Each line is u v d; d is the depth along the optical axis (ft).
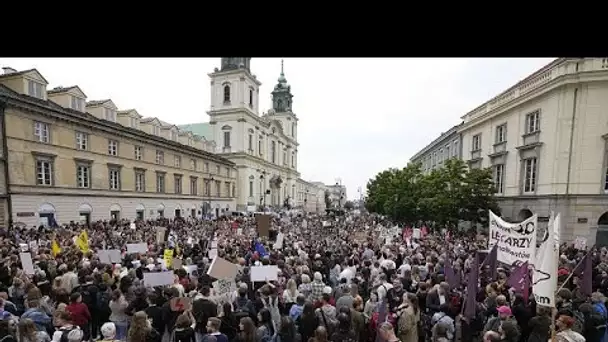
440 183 95.30
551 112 79.56
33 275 29.27
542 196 81.66
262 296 24.58
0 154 86.84
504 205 97.25
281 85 380.58
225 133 261.24
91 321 24.20
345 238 75.31
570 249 52.70
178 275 29.43
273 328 21.66
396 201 115.55
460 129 127.54
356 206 557.74
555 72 78.18
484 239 69.36
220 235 74.33
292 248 51.72
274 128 325.42
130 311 23.04
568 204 76.07
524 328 23.29
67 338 16.60
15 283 25.29
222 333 18.84
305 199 479.82
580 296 27.50
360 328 21.39
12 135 89.61
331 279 36.11
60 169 103.60
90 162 114.83
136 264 36.58
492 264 31.63
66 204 105.29
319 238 80.89
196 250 48.21
